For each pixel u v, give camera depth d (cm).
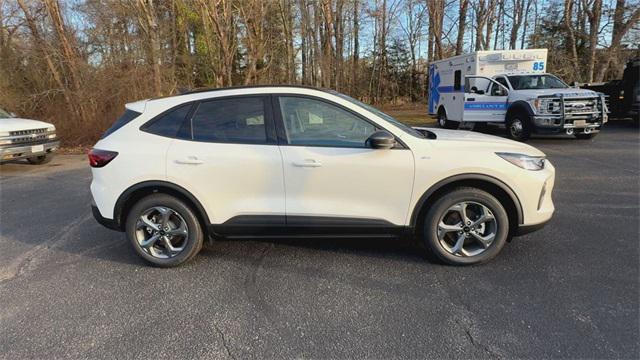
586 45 2330
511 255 368
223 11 1546
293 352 245
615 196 551
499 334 255
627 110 1330
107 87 1396
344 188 339
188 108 357
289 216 346
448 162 332
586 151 922
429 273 339
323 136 342
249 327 271
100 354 248
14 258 398
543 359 231
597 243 391
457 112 1337
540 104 1030
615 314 271
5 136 828
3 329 276
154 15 1505
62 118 1362
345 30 2969
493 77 1214
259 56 1823
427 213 344
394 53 3203
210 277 344
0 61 1518
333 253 386
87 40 1487
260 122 347
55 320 285
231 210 350
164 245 365
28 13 1443
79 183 751
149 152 349
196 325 275
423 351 242
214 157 342
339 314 284
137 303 305
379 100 3192
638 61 1287
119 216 364
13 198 647
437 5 2517
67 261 387
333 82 2806
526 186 336
